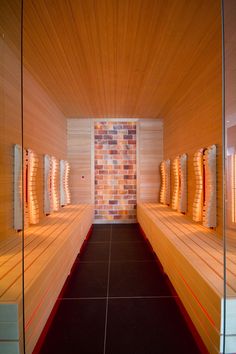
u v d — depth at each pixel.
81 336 1.71
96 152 5.18
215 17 1.96
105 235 4.35
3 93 2.14
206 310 1.48
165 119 4.85
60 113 4.54
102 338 1.69
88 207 4.48
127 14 1.94
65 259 2.35
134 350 1.58
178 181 3.71
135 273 2.76
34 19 1.98
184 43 2.34
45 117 3.57
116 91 3.61
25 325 1.38
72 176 5.13
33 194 2.80
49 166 3.51
